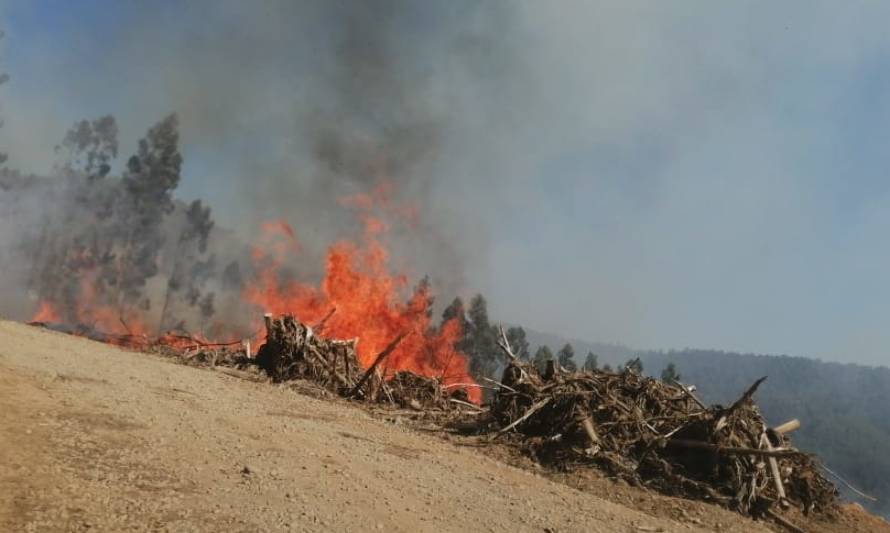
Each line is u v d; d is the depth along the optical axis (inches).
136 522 212.7
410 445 418.9
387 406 605.9
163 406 384.8
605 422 446.3
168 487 250.1
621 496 374.9
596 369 540.7
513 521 286.8
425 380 670.5
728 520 354.3
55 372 416.8
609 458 415.5
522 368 537.0
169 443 308.2
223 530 217.8
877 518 448.8
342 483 297.3
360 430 441.4
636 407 463.5
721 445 406.3
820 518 415.2
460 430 505.4
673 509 359.6
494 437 470.6
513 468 404.2
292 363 657.6
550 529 283.4
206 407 408.5
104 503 223.6
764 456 412.2
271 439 356.5
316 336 685.3
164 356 755.4
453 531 261.3
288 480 285.0
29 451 258.8
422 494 304.3
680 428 433.1
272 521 233.5
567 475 405.1
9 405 313.7
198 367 673.0
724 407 439.8
